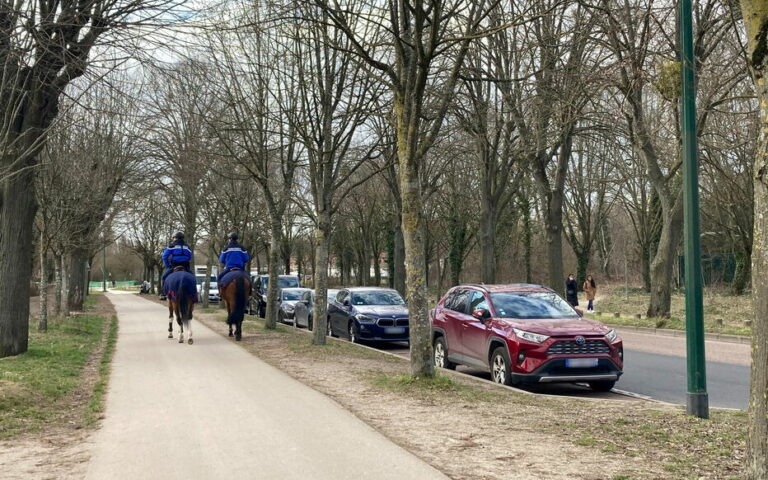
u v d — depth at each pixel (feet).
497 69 61.11
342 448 21.85
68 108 44.93
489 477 18.71
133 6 35.12
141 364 41.98
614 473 18.99
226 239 117.70
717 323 74.13
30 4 34.88
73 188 68.39
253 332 65.41
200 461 20.61
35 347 49.62
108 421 26.35
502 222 149.89
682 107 27.22
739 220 105.81
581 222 161.58
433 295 173.06
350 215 157.89
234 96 61.11
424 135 42.57
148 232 172.24
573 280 113.09
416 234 34.24
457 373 41.65
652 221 142.92
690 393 27.27
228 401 29.86
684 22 27.30
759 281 14.11
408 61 34.81
